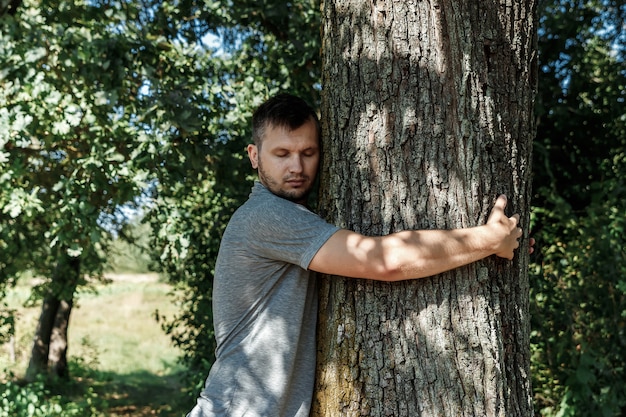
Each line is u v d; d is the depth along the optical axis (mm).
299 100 2225
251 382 2074
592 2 6480
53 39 5215
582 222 5520
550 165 6203
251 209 2166
